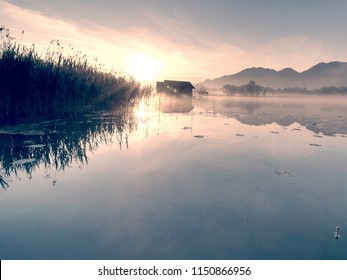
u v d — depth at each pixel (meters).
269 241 3.72
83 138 9.70
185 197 5.11
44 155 7.56
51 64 13.61
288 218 4.41
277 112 24.72
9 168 6.52
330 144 10.36
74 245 3.53
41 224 4.04
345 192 5.55
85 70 17.17
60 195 5.09
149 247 3.51
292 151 9.09
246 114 21.98
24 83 11.88
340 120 18.47
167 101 33.94
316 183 6.05
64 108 14.32
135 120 14.68
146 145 9.23
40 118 12.83
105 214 4.38
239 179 6.18
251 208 4.73
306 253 3.46
